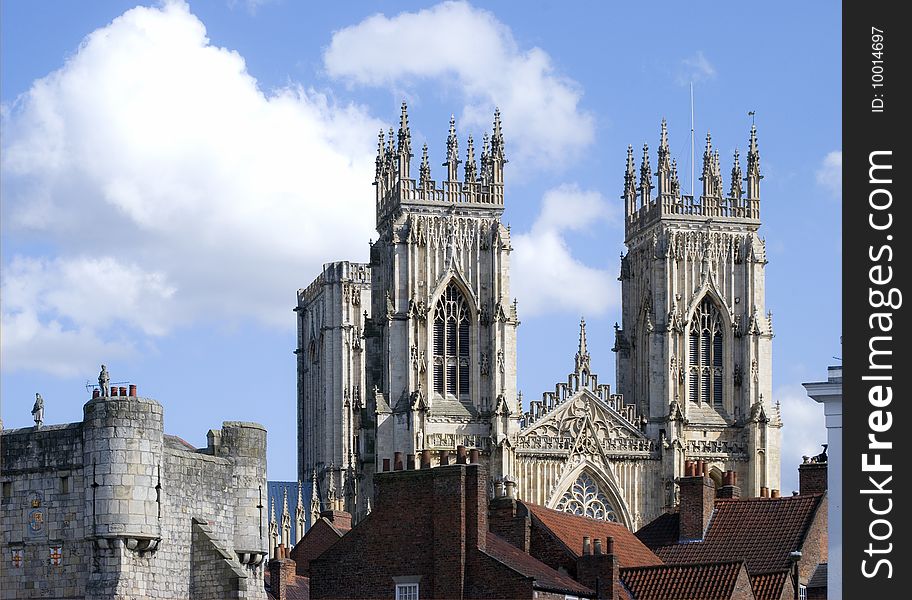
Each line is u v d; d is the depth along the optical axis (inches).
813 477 6545.3
